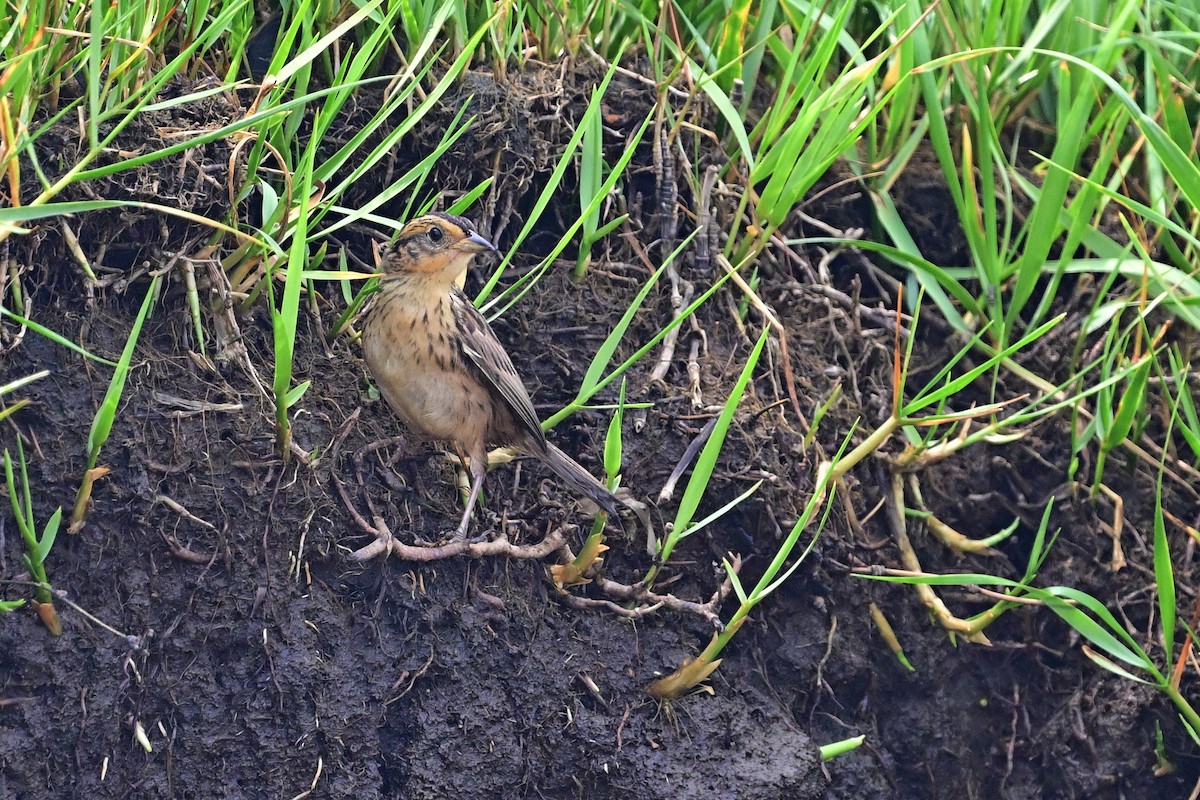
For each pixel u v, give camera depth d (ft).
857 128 33.14
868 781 33.71
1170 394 36.55
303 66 30.76
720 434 28.96
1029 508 36.06
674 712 31.40
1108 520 35.91
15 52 27.94
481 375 30.96
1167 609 31.94
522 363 33.81
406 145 33.83
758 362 34.47
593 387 30.32
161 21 29.84
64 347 28.50
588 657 31.19
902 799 34.45
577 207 35.40
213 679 28.35
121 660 27.66
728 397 33.58
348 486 30.30
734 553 32.96
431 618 30.07
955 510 35.88
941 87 37.83
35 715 27.02
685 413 33.32
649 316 34.65
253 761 28.40
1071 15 38.17
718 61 36.47
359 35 34.12
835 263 37.27
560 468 30.78
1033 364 36.78
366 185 33.32
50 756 27.04
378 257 32.76
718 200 35.53
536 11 36.35
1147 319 37.01
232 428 29.32
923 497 35.55
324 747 28.91
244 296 30.53
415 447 31.60
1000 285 35.76
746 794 30.99
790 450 33.50
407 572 30.14
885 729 34.37
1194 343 37.22
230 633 28.50
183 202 29.86
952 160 35.55
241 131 30.50
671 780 30.81
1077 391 36.55
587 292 34.50
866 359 35.83
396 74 32.14
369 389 31.83
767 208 33.96
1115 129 35.68
